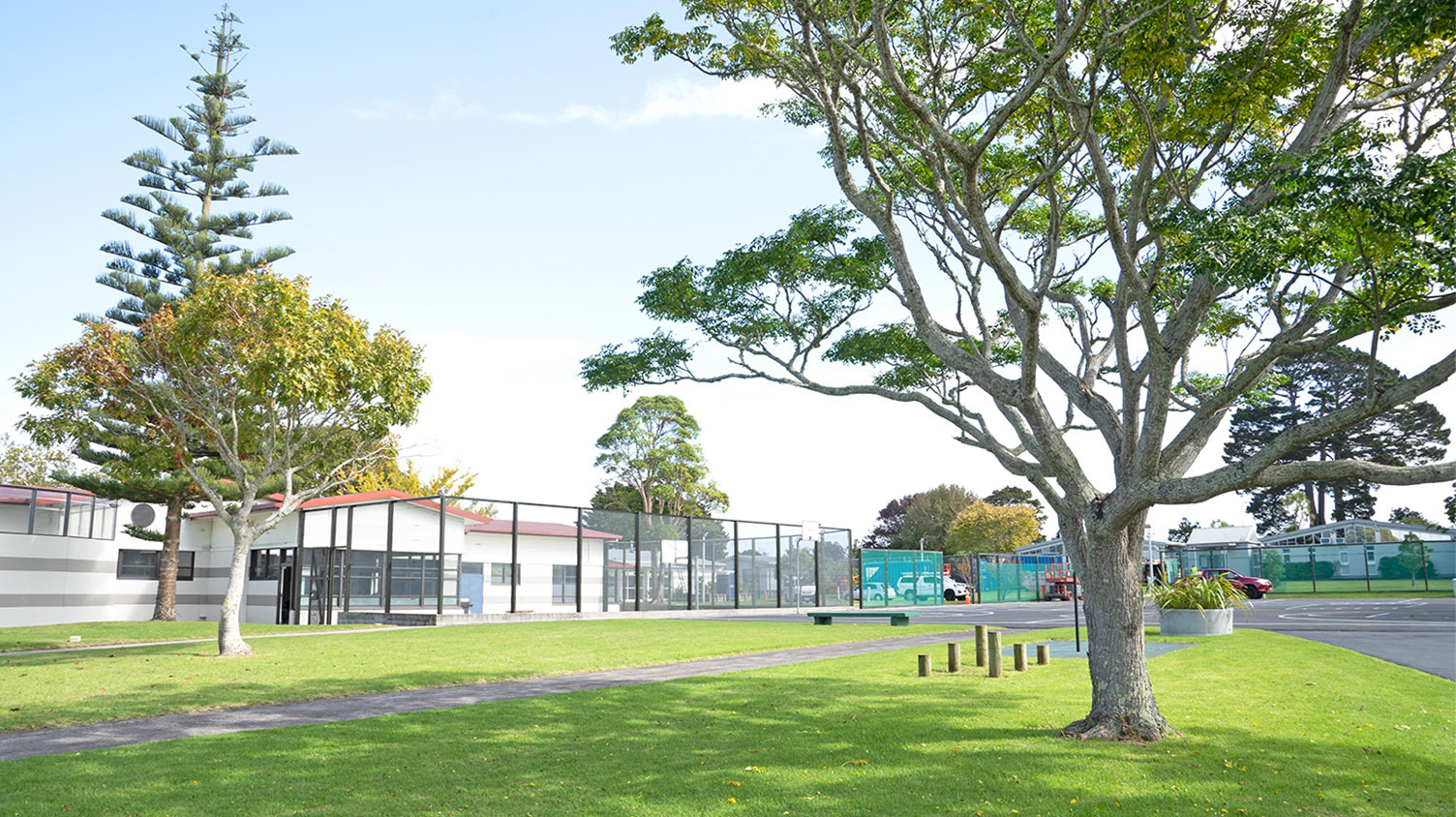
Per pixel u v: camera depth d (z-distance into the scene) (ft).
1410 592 152.66
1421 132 29.78
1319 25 28.60
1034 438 31.37
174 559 105.70
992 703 34.19
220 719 32.35
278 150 110.32
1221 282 24.49
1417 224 20.16
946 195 33.47
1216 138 30.09
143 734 29.55
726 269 43.70
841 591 134.72
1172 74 28.58
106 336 56.24
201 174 106.32
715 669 47.11
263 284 52.49
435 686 40.68
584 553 106.63
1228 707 32.27
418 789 21.66
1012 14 28.43
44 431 55.88
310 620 98.43
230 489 100.48
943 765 23.80
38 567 99.86
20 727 30.99
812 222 43.27
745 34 34.01
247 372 53.52
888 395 38.60
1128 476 27.37
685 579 114.21
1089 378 35.94
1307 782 21.98
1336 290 26.89
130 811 19.85
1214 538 216.13
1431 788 21.50
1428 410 203.10
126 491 100.17
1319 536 200.03
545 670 46.37
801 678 42.45
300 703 36.24
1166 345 27.66
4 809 19.99
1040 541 221.05
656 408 195.11
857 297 43.73
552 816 19.36
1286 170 23.84
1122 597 28.14
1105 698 27.84
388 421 59.47
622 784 22.00
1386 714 30.71
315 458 60.59
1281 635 60.75
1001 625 82.74
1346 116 28.91
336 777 22.82
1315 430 23.26
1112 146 33.63
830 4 31.24
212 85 108.88
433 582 103.55
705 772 23.12
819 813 19.54
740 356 45.47
